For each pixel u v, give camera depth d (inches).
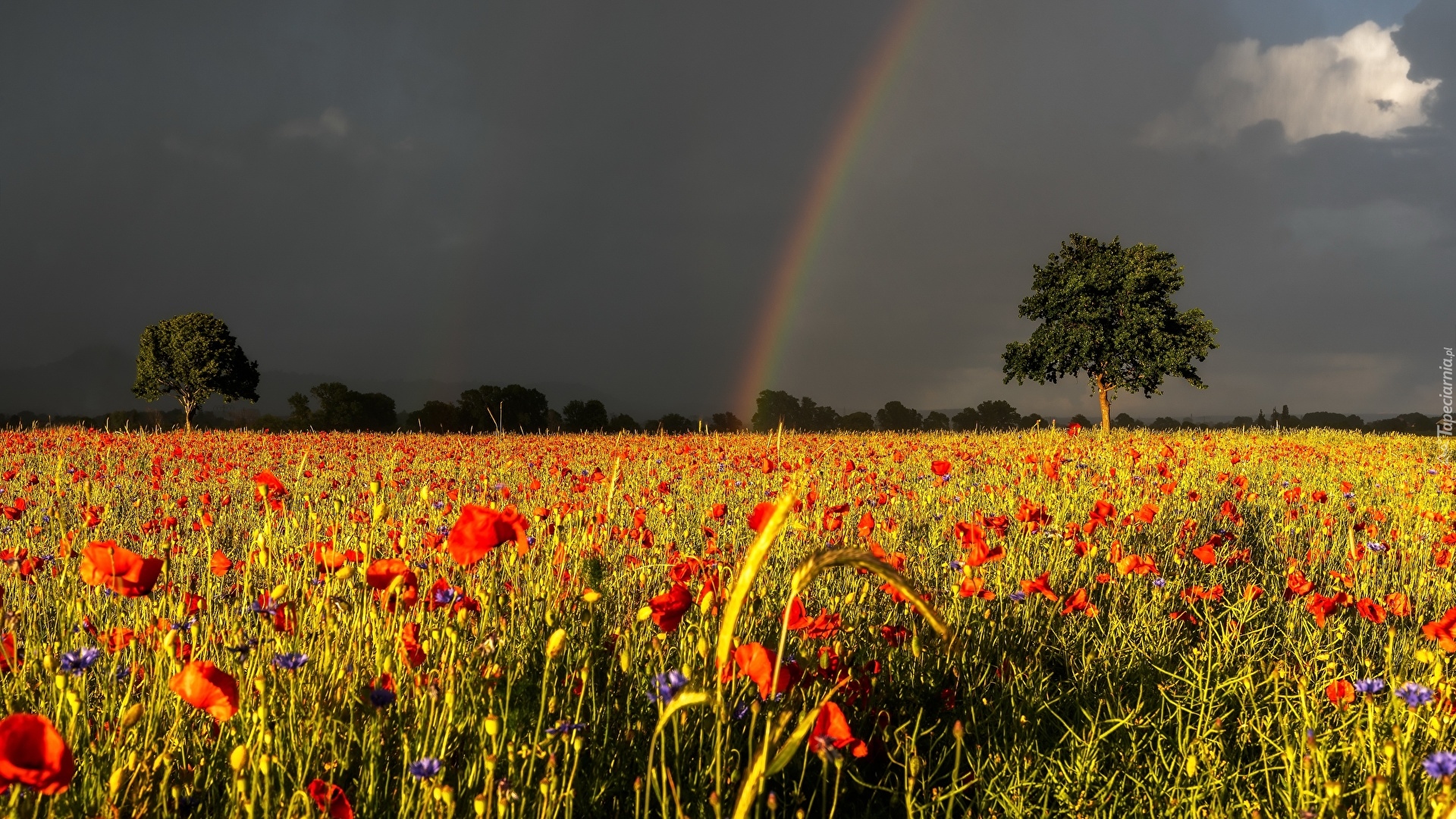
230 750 96.9
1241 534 258.5
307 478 381.4
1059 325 1183.6
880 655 143.2
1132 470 355.3
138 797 80.9
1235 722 128.9
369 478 390.3
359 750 101.0
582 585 149.4
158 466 357.7
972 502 298.2
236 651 102.4
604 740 106.2
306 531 201.2
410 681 106.1
